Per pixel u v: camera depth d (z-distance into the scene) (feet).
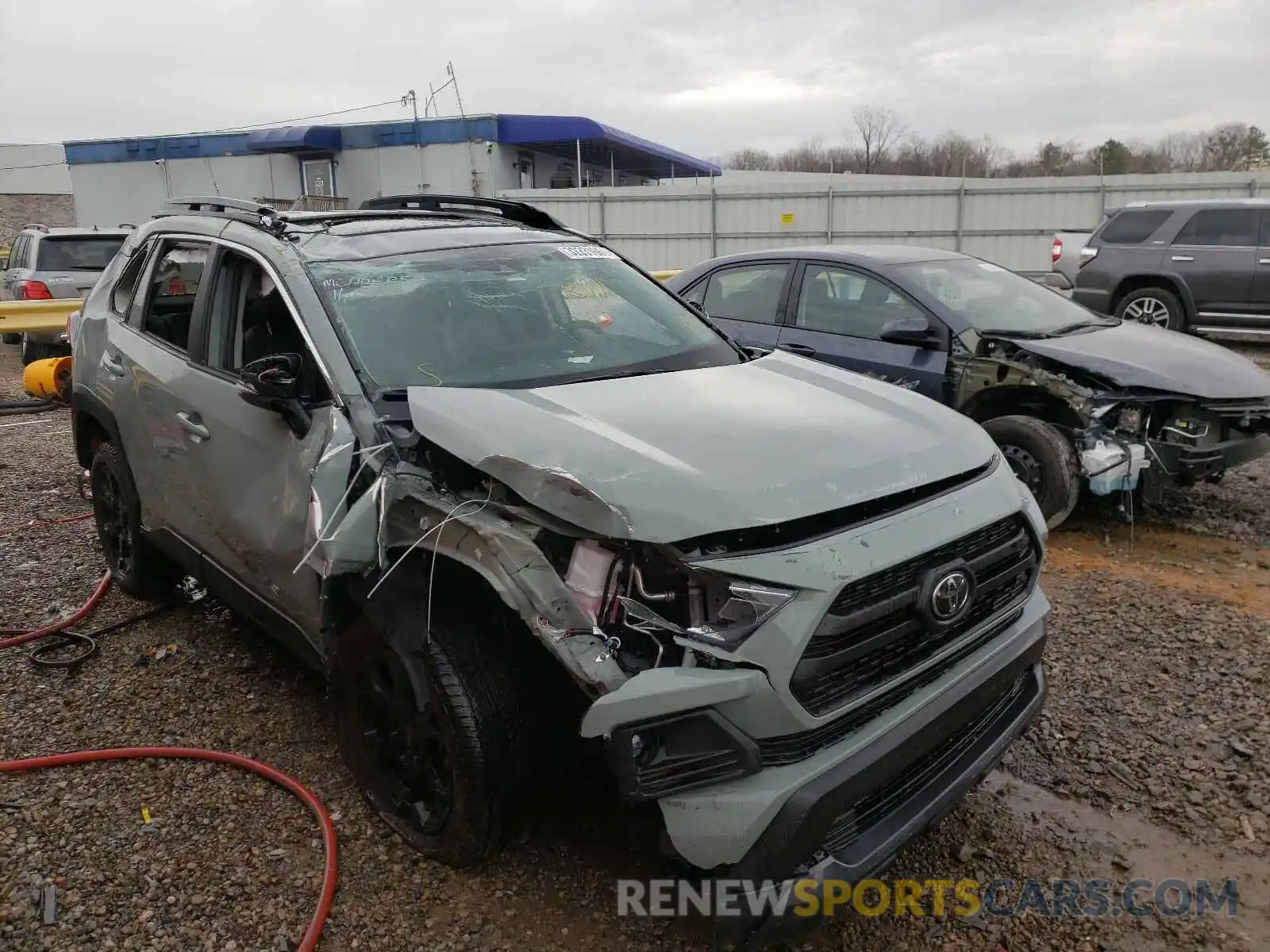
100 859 9.50
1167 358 18.63
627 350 11.87
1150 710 12.50
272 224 11.90
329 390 9.90
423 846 9.43
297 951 8.37
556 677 8.50
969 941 8.71
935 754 8.64
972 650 8.96
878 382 11.33
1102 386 18.21
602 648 7.57
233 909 8.88
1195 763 11.30
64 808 10.30
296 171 91.35
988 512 8.88
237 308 11.79
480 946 8.52
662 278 43.29
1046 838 10.09
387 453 9.22
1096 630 14.84
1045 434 18.42
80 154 97.76
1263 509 20.92
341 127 89.25
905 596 7.95
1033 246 73.87
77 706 12.46
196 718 12.18
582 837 9.91
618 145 95.20
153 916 8.76
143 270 14.37
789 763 7.43
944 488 8.99
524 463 8.17
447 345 10.80
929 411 10.32
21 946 8.38
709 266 23.80
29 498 21.89
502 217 15.17
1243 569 17.54
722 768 7.32
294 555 10.03
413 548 8.66
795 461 8.41
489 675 8.63
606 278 13.33
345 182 90.68
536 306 11.95
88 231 42.16
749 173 139.44
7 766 10.90
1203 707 12.53
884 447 8.97
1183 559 18.04
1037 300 21.65
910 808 8.23
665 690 7.20
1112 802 10.66
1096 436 18.15
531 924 8.77
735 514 7.60
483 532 8.05
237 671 13.42
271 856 9.60
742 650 7.25
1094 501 20.59
